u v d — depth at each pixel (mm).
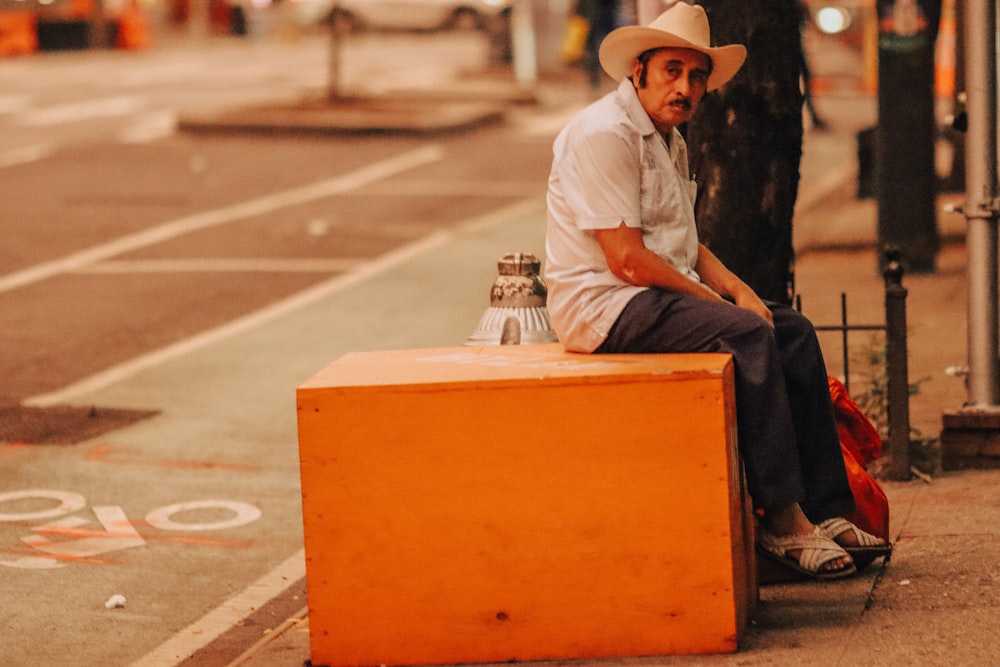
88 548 7980
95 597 7219
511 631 5672
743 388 5754
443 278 15672
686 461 5492
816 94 32312
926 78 14367
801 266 15297
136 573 7582
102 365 12242
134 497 8891
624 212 5863
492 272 15969
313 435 5668
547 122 30469
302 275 15891
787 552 6191
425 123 27672
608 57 6055
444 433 5609
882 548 6348
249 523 8398
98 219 19188
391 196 21344
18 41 46906
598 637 5629
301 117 28219
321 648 5781
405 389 5602
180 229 18594
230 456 9727
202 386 11516
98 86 36281
